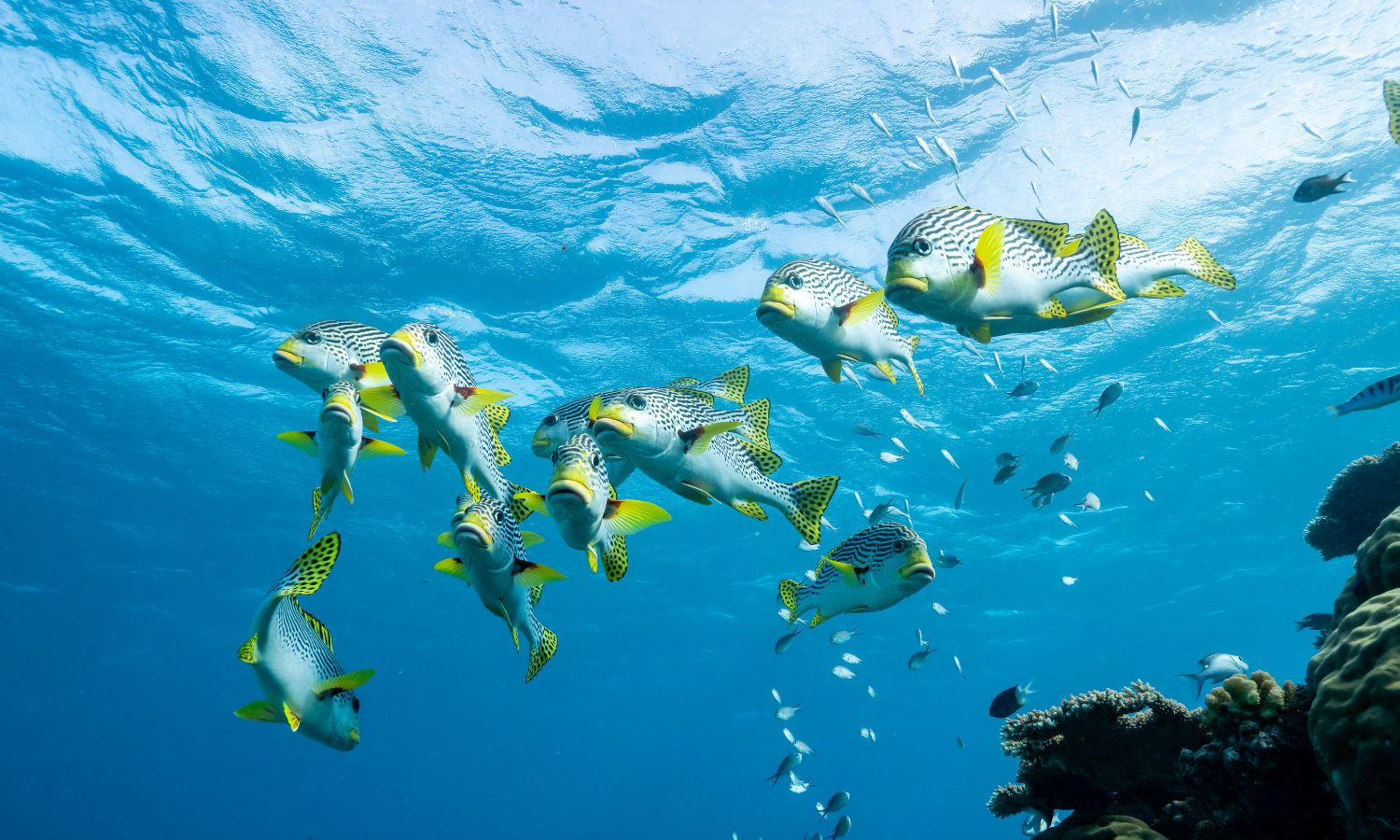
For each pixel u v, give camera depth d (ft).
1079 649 161.48
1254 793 10.97
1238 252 63.26
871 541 11.27
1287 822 10.91
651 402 8.75
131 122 58.80
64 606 135.74
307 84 56.90
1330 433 85.25
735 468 9.59
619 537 8.99
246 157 60.03
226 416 88.63
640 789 319.68
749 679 175.32
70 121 58.59
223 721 212.23
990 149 59.26
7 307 73.77
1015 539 110.11
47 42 54.80
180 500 104.12
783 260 66.13
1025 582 125.08
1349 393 77.92
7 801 304.91
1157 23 53.67
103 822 343.26
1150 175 59.52
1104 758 13.01
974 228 7.49
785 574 119.03
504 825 388.57
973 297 7.32
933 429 84.07
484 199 63.31
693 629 144.97
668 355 75.51
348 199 62.49
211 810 346.13
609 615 137.69
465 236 65.46
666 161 61.72
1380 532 13.01
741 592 127.24
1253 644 164.55
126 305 73.77
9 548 114.52
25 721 205.05
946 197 61.41
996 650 159.84
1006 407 80.43
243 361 80.38
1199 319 69.87
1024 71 56.18
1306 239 62.95
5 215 65.10
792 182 61.41
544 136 60.23
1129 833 11.71
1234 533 108.17
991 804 14.94
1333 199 60.08
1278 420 83.20
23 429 89.25
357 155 60.23
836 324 8.63
